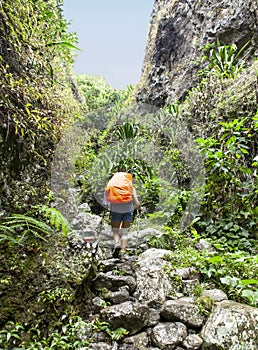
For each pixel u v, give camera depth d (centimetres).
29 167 260
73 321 202
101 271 262
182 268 266
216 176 372
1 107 232
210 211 374
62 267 214
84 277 217
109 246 296
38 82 302
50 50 384
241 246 327
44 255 216
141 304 218
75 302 210
